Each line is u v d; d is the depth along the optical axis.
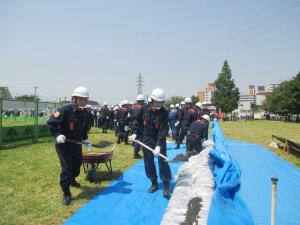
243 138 22.86
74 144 6.88
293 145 14.01
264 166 11.54
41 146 15.91
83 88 6.86
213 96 77.00
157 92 7.23
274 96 76.19
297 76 67.81
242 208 4.61
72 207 6.46
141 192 7.54
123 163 11.14
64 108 6.70
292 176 9.91
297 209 6.73
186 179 6.44
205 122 10.52
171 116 18.83
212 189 5.41
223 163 5.56
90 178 8.34
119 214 6.12
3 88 61.47
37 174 9.38
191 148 10.55
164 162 7.21
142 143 7.45
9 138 15.87
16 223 5.59
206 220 4.32
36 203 6.68
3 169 10.08
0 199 6.93
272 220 3.93
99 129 27.66
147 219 5.89
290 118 72.62
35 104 18.00
